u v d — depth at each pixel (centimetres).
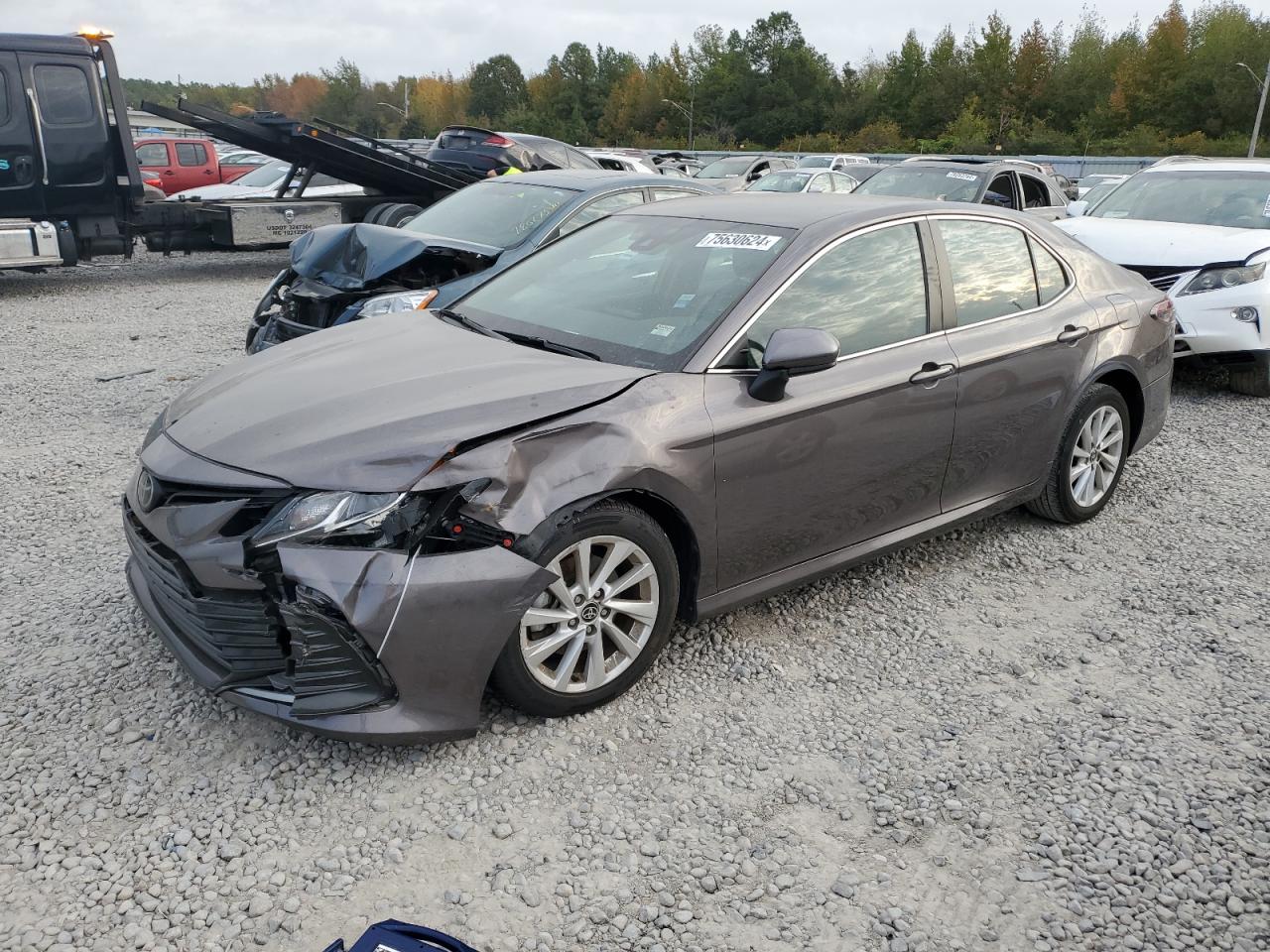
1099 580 453
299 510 285
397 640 285
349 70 13338
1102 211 917
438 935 216
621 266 415
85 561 442
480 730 325
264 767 305
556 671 325
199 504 298
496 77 13075
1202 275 757
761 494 356
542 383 329
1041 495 491
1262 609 429
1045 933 254
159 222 1285
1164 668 380
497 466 298
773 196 457
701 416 336
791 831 287
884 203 426
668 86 10606
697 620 359
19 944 238
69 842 273
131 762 306
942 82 8881
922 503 418
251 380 356
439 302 624
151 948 239
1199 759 324
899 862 276
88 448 600
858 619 412
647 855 275
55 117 1171
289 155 1361
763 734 332
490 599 294
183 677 350
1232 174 884
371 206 1444
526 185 802
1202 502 553
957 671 375
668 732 331
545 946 244
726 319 358
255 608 293
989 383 424
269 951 240
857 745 328
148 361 834
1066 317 464
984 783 310
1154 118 7881
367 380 341
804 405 359
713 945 246
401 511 287
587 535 314
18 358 839
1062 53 8775
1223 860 280
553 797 297
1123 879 272
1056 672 376
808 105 10175
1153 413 526
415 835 279
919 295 411
